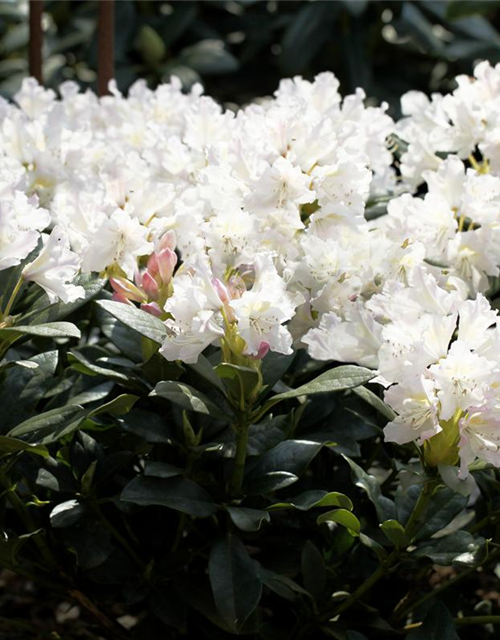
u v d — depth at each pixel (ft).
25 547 5.72
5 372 5.43
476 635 6.06
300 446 5.42
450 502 5.44
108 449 5.71
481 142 5.98
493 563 5.89
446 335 5.03
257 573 5.25
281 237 5.45
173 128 6.46
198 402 5.19
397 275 5.55
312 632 5.69
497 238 5.65
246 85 13.06
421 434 5.00
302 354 5.82
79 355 5.44
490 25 13.33
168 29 12.37
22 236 5.08
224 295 5.07
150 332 5.18
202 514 5.26
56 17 12.54
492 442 4.98
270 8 12.98
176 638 5.98
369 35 12.57
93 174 6.01
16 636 6.00
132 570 5.64
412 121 6.46
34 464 5.46
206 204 5.66
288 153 5.55
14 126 5.94
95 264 5.43
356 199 5.58
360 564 5.76
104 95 7.26
